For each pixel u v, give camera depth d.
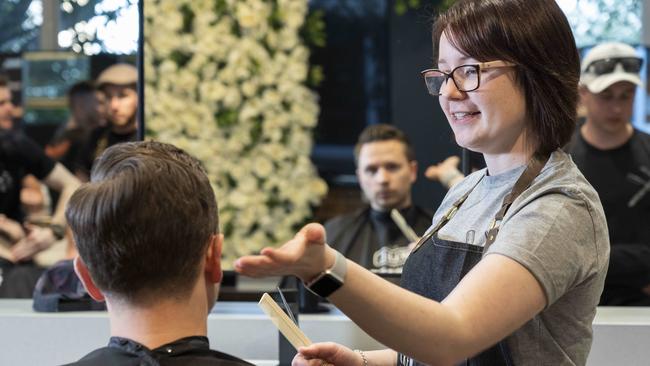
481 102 1.20
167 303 1.07
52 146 3.40
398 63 4.43
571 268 1.11
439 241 1.34
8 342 1.85
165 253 1.05
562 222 1.12
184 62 2.62
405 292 1.02
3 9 3.93
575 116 1.25
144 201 1.06
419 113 4.29
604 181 2.71
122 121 3.29
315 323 1.81
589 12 3.10
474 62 1.20
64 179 3.38
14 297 2.75
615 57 2.71
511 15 1.19
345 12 4.87
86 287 1.14
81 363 1.04
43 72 3.64
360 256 2.49
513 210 1.17
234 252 2.69
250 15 2.69
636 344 1.68
